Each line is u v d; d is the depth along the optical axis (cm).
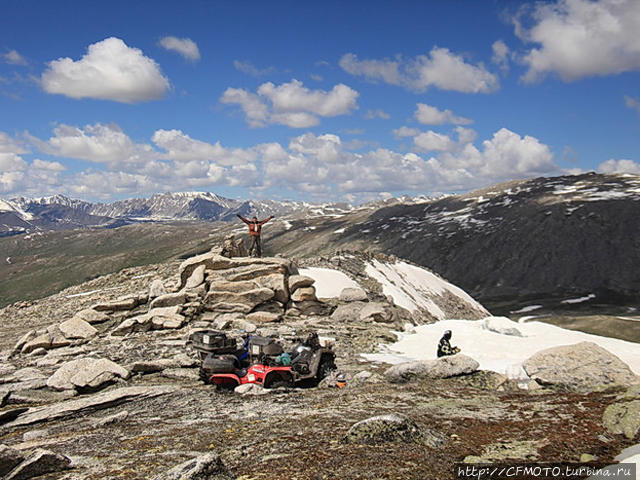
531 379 1084
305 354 1238
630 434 639
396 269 5731
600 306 15312
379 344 1791
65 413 974
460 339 1744
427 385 1143
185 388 1181
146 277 3888
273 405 981
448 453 613
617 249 19900
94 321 2108
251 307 2305
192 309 2184
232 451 655
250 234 2797
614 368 1020
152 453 676
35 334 1908
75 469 620
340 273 3728
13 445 782
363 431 667
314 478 532
